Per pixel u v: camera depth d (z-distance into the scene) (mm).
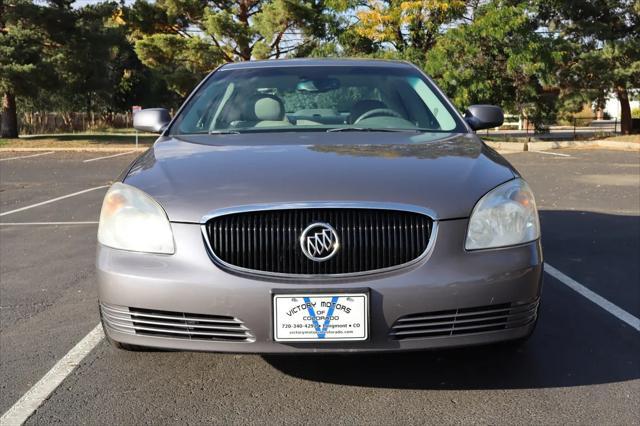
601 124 46719
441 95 4230
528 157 18469
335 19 26234
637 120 30344
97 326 4043
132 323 2801
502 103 25344
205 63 27266
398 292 2646
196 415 2834
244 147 3354
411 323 2689
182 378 3213
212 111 4098
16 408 2924
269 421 2771
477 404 2900
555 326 3926
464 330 2744
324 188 2775
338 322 2635
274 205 2715
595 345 3607
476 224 2777
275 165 3006
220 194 2801
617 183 11445
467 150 3312
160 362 3410
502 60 24422
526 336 2887
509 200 2881
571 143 23359
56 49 26953
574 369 3273
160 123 4176
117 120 52719
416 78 4414
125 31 30500
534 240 2889
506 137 28797
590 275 5102
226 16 26031
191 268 2701
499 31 22578
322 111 4105
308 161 3047
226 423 2760
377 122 3945
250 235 2715
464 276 2693
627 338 3713
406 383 3115
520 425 2711
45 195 10750
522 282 2771
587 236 6629
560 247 6121
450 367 3287
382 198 2738
